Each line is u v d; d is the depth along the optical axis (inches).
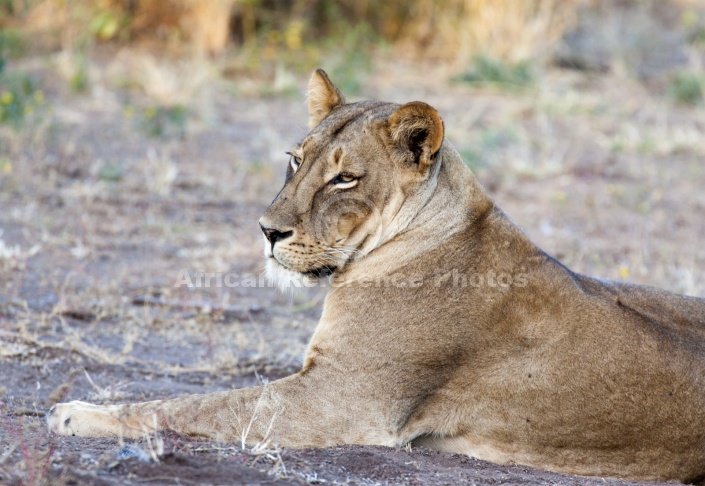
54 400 349.7
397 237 324.5
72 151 703.7
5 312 444.5
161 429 296.7
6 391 362.3
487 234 324.2
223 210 648.4
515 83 1027.9
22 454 265.3
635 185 770.8
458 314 312.5
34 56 947.3
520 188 751.7
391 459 290.5
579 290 318.0
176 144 776.3
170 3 1027.9
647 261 598.2
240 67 999.6
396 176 323.0
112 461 263.3
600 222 679.7
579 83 1059.9
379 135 323.0
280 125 858.1
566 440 310.7
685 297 333.7
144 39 1029.2
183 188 681.0
